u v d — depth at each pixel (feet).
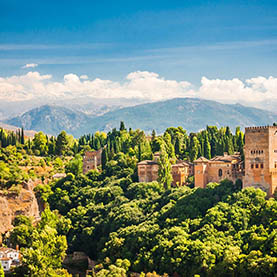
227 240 602.85
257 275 527.40
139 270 627.05
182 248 602.85
